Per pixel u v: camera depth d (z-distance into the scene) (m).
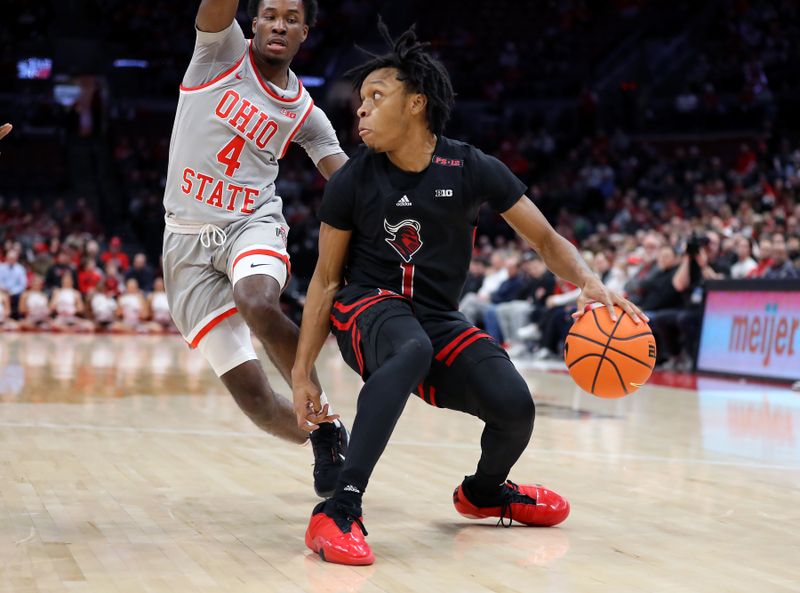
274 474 4.01
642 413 6.56
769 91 21.77
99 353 11.52
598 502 3.54
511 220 2.96
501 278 13.70
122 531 2.97
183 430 5.28
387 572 2.53
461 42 24.80
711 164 19.92
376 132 2.78
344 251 2.95
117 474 3.94
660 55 23.61
